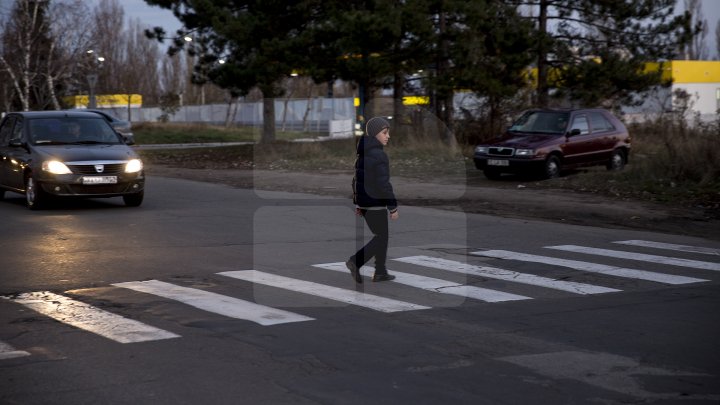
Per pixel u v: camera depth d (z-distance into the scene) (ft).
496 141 70.59
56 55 156.15
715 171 60.29
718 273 32.07
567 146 69.97
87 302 26.21
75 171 50.72
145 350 20.58
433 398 16.93
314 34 94.32
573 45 105.70
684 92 109.91
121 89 215.31
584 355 20.29
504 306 25.89
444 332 22.48
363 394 17.17
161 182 73.46
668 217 48.60
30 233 41.68
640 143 89.86
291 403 16.63
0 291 27.96
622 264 33.83
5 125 57.93
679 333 22.61
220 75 103.24
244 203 55.83
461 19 93.04
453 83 89.81
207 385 17.79
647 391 17.54
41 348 20.83
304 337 21.83
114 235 41.01
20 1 150.20
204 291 27.76
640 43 105.19
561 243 39.47
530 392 17.38
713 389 17.74
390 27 85.46
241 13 104.12
